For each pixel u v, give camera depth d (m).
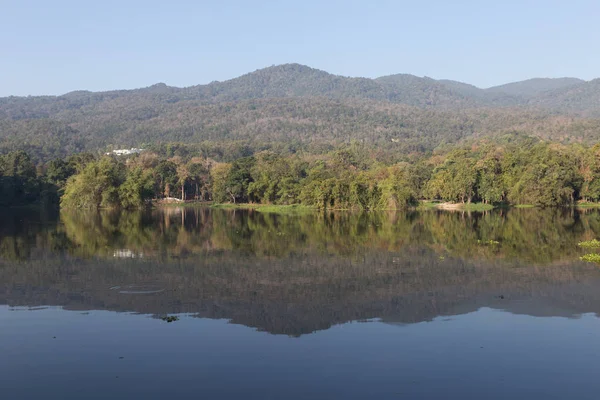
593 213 96.00
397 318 25.70
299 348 21.58
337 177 131.38
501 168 122.81
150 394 17.53
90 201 113.31
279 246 50.84
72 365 20.00
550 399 17.08
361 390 17.70
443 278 34.84
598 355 20.66
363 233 62.66
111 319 25.75
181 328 24.25
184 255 45.28
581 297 29.42
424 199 136.25
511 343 22.02
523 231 64.12
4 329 24.22
